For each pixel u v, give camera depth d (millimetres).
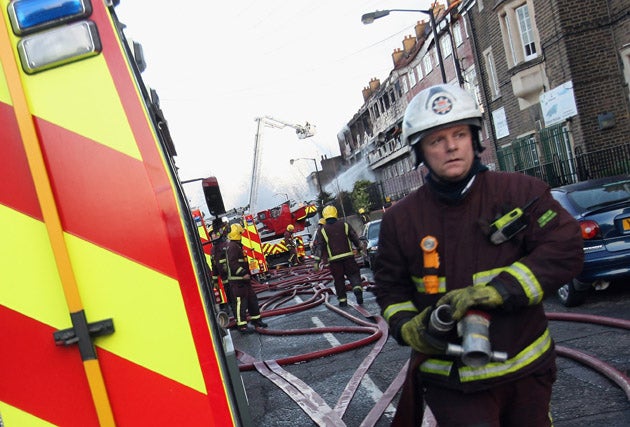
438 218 2371
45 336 1977
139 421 1994
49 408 1969
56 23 2029
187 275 2023
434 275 2350
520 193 2312
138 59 3143
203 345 2018
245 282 11094
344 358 7375
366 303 12062
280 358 7855
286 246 29875
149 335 2004
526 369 2230
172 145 3984
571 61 17750
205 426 2006
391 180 58438
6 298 1975
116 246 2010
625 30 17000
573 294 7660
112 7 2340
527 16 20188
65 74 2045
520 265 2166
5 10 2031
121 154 2039
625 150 17047
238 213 22844
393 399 5387
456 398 2289
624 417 4238
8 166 2004
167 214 2033
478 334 2047
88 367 1961
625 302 7488
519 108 21406
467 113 2293
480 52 24125
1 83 2029
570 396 4820
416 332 2215
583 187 8062
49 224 1975
